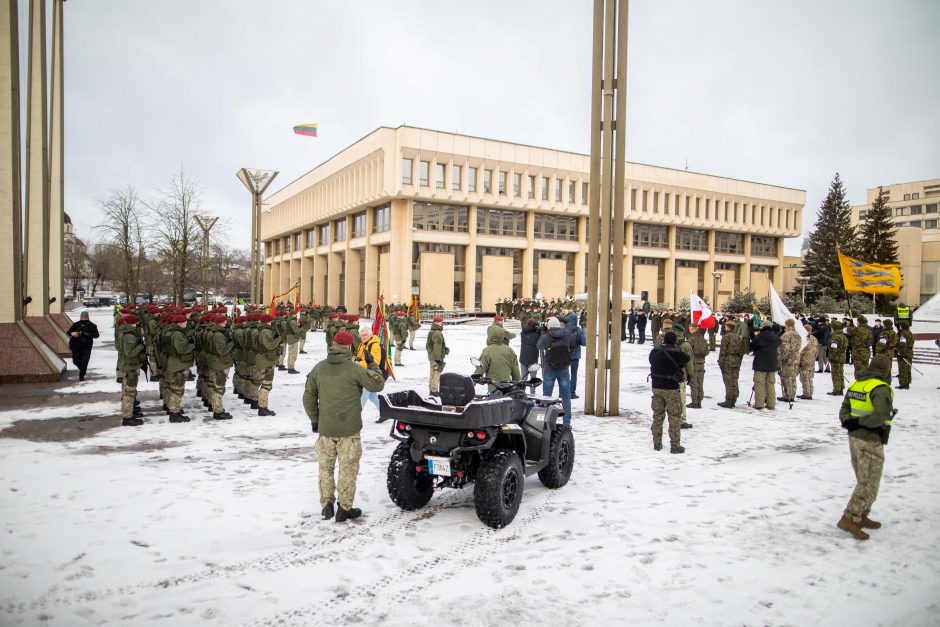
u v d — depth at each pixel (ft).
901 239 222.69
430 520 19.58
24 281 64.54
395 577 15.25
